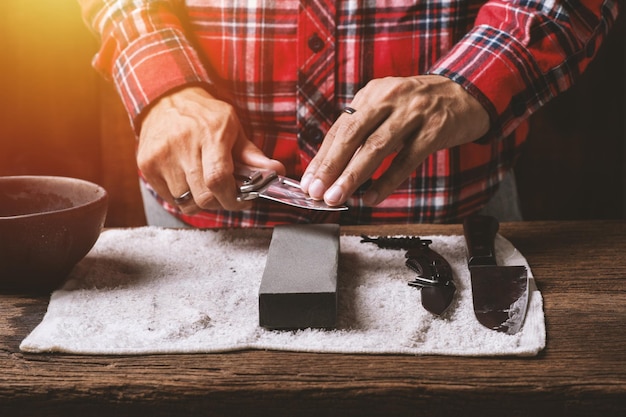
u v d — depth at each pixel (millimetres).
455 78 1012
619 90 1811
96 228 907
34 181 969
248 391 707
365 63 1181
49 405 718
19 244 853
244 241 1037
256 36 1192
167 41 1138
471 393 698
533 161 1881
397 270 935
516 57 1035
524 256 991
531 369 726
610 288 896
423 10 1161
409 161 968
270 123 1242
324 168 921
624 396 698
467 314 824
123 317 823
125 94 1135
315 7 1161
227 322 814
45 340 771
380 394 702
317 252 879
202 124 1017
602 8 1114
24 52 1773
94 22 1221
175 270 946
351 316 819
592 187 1888
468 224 1035
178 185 1036
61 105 1817
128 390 713
